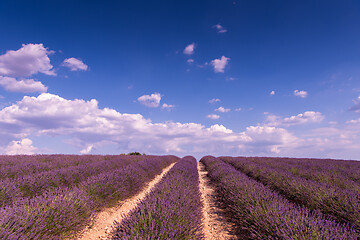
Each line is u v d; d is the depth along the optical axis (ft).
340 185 20.21
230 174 24.82
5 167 22.44
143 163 33.83
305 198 15.61
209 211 17.38
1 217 8.36
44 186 16.76
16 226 8.24
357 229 9.98
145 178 26.53
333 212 12.51
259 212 11.19
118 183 18.58
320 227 8.71
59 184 18.53
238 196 15.01
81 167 25.03
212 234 12.60
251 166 35.73
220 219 15.33
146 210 9.96
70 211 10.80
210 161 55.93
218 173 28.45
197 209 12.93
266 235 9.36
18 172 21.09
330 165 41.65
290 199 17.99
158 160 46.83
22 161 30.68
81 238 11.28
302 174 27.53
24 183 16.14
